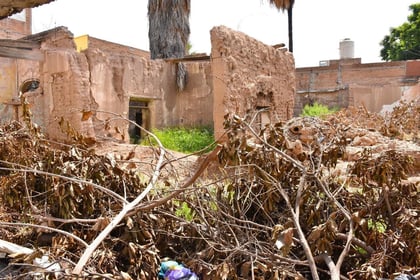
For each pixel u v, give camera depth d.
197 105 17.05
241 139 2.82
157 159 3.56
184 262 2.69
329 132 3.36
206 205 3.03
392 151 2.99
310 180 2.88
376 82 22.09
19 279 2.24
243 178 3.07
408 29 29.30
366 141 7.60
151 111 15.79
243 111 10.88
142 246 2.58
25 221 3.16
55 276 2.10
